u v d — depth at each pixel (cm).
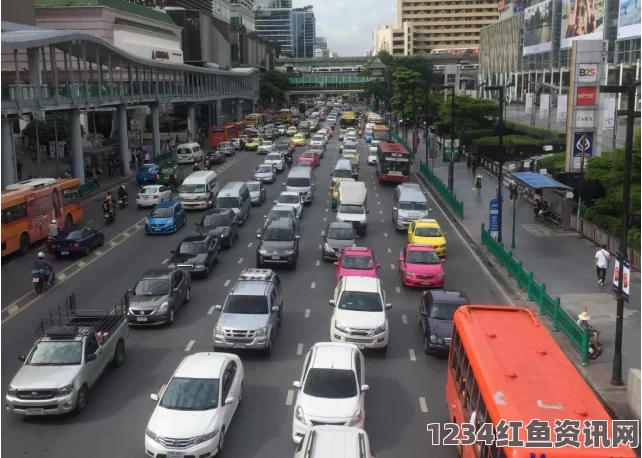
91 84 5303
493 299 2691
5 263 3291
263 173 5794
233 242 3719
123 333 2098
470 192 5281
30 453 1550
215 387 1608
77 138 5109
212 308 2608
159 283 2469
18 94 4122
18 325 2425
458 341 1579
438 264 2892
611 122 4203
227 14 17075
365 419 1719
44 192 3691
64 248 3338
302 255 3447
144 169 5688
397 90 10362
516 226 4028
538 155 6450
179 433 1476
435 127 9744
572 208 3997
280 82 15850
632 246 3141
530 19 11756
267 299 2217
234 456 1530
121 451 1561
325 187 5644
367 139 9556
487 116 8525
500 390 1217
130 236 3884
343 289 2277
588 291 2738
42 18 7669
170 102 7862
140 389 1895
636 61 7575
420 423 1705
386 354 2169
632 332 2288
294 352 2169
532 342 1427
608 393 1833
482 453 1240
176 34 10075
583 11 9256
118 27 7900
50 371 1723
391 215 4553
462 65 18200
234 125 9325
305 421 1557
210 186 4822
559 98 6550
